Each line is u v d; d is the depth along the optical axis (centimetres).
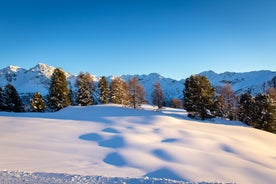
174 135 2841
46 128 3053
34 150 2025
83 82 6606
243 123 5238
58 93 5950
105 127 3219
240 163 1884
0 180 1066
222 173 1667
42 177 1122
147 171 1667
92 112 4678
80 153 2045
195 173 1630
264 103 4975
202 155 2023
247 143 2869
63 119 3875
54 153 1978
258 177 1644
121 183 1073
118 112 4684
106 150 2162
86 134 2802
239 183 1402
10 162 1628
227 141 2741
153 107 7944
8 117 3850
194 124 3909
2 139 2372
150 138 2658
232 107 6203
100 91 7012
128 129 3072
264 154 2462
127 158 1917
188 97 5044
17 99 6184
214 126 3931
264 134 3794
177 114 5297
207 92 5053
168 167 1716
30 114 4422
